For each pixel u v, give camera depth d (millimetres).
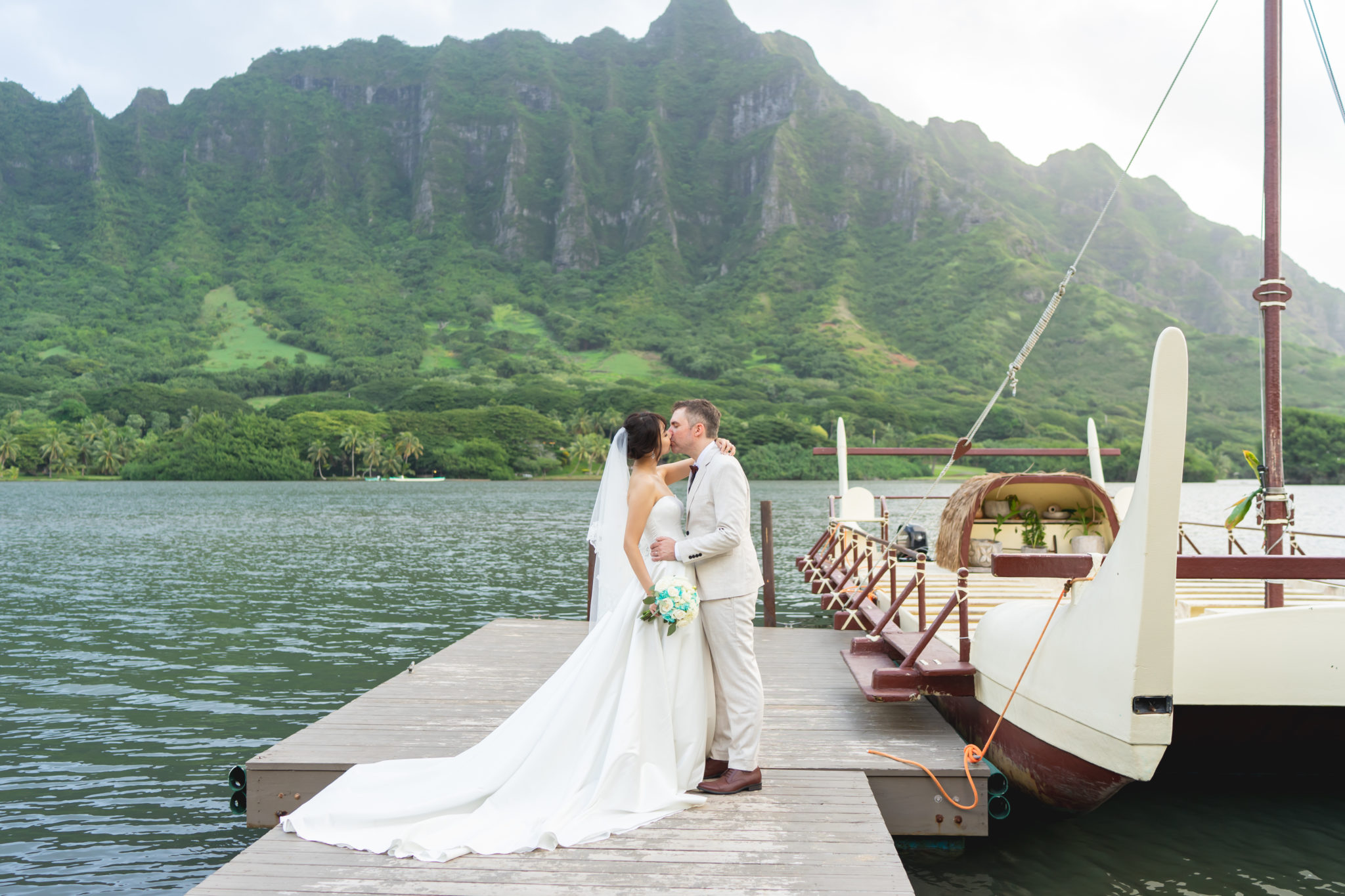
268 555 28359
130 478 148250
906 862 4676
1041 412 199375
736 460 3900
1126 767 3689
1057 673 4160
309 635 13281
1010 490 8023
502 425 170000
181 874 5008
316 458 156625
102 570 23297
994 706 4855
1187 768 5848
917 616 6938
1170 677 3605
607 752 3742
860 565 9898
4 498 83625
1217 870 4547
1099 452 9414
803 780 4188
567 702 3850
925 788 4336
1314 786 5699
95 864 5125
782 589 18172
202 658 11461
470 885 3100
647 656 3895
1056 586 8508
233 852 5320
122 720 8375
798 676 6703
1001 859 4695
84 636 13203
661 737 3859
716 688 4121
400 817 3629
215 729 8062
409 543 33656
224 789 6453
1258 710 5039
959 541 6660
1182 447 3525
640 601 3941
